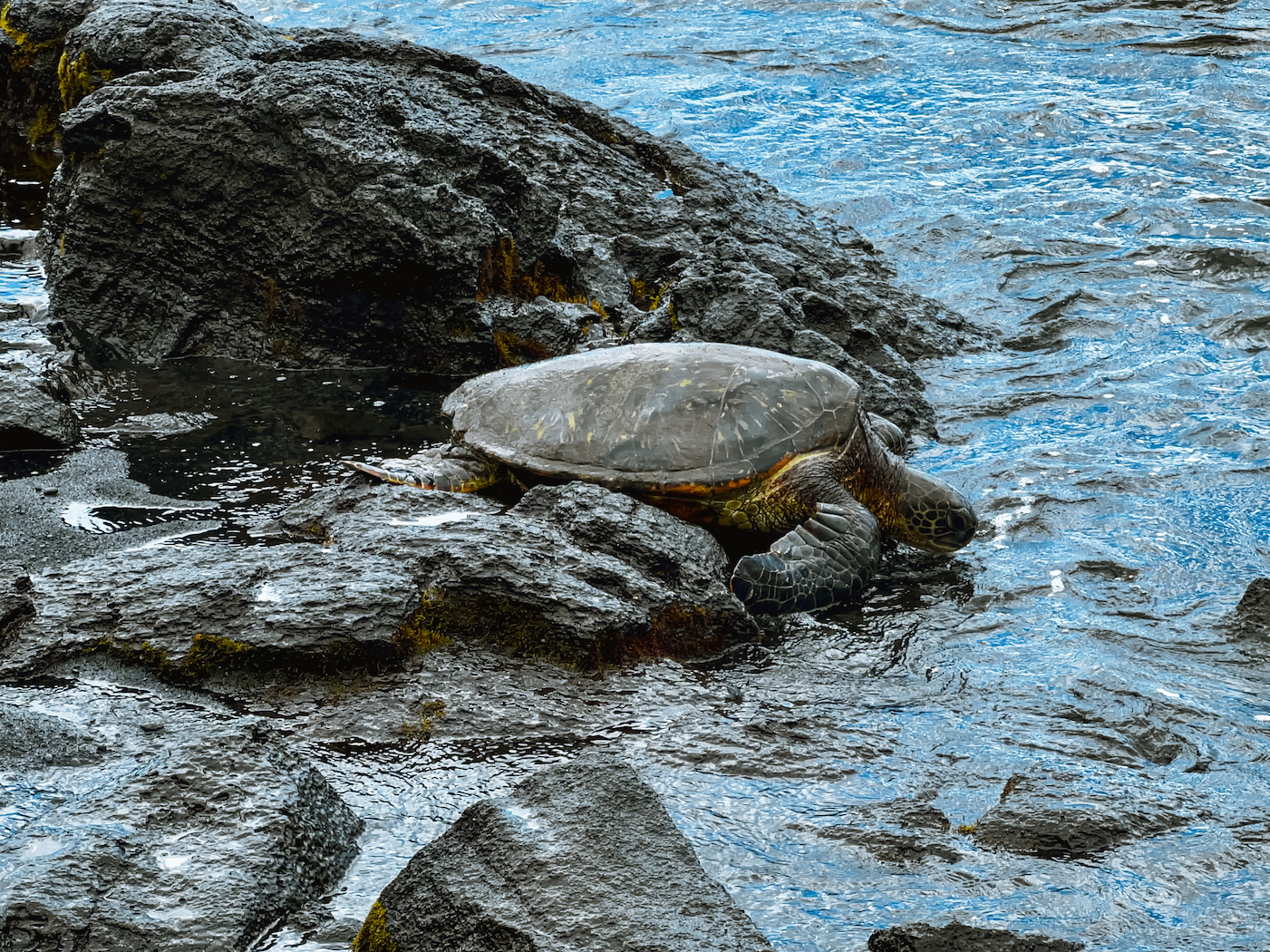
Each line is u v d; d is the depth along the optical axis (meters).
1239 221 12.15
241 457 7.69
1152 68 17.27
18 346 9.07
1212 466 7.65
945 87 16.98
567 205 10.87
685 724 5.10
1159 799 4.57
